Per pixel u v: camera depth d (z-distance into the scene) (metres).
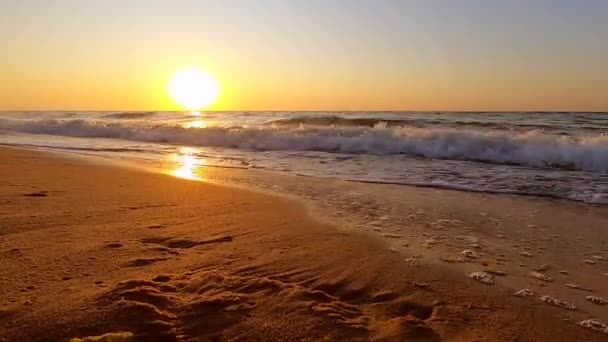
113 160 9.38
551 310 2.42
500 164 8.82
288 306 2.29
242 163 9.30
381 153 10.98
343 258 3.19
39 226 3.72
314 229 3.98
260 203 5.06
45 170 7.20
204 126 17.16
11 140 15.83
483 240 3.75
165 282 2.57
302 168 8.47
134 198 5.08
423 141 10.95
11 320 2.04
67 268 2.75
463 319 2.29
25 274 2.63
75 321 2.04
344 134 12.95
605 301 2.56
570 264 3.19
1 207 4.33
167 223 4.03
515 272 3.01
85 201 4.79
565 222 4.39
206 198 5.26
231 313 2.20
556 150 8.97
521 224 4.31
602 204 5.21
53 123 20.69
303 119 21.16
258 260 3.08
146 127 17.55
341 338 2.00
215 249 3.30
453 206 5.09
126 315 2.09
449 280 2.83
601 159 8.22
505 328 2.21
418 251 3.41
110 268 2.78
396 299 2.52
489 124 18.11
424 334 2.09
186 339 1.96
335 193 5.83
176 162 9.34
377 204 5.16
